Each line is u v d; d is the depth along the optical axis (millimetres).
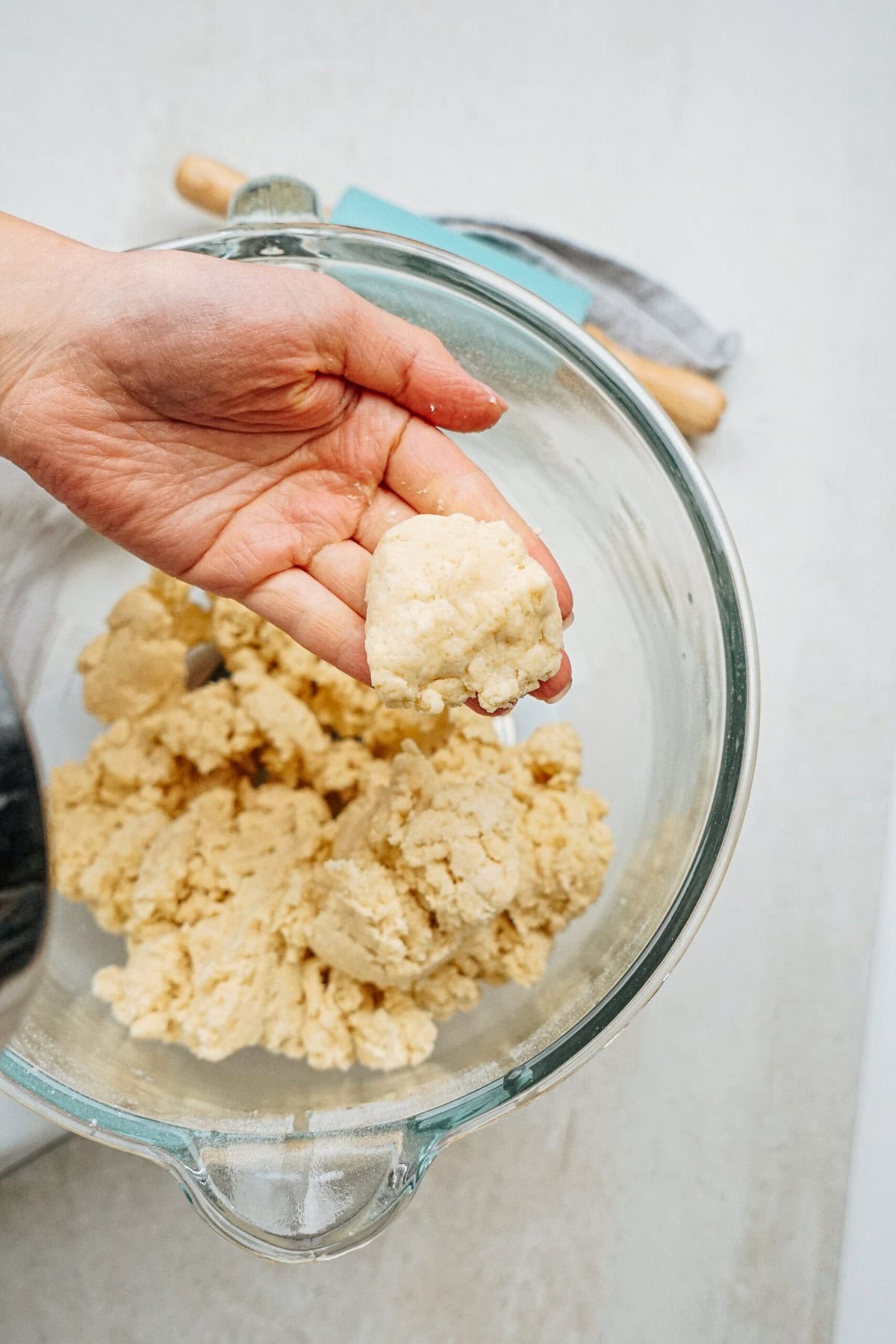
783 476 534
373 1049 430
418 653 400
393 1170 392
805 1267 503
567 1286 506
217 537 437
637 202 544
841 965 516
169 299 395
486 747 459
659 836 442
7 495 452
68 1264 504
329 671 456
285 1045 437
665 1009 517
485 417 432
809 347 536
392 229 507
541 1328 504
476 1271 507
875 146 541
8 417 417
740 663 414
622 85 547
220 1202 384
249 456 431
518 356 440
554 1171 512
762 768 524
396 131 548
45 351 407
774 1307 502
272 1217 382
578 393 435
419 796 431
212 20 548
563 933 449
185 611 471
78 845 454
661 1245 507
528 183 547
